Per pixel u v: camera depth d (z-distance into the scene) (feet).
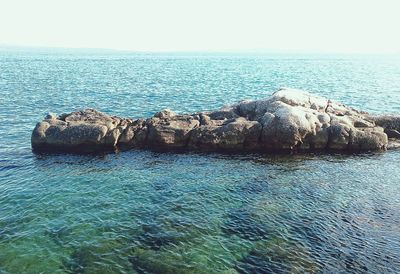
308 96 117.39
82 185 76.38
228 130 100.12
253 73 363.35
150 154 97.76
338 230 59.11
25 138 109.81
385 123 111.45
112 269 49.01
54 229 58.59
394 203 69.10
